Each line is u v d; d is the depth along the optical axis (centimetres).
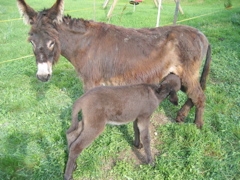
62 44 208
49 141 225
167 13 663
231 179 192
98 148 216
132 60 210
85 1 832
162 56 212
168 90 199
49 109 274
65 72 355
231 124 246
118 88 185
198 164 201
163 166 197
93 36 208
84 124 179
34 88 316
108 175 196
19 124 249
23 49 436
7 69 362
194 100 232
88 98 177
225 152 216
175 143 223
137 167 203
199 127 241
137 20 589
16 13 654
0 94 302
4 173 193
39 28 192
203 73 241
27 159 207
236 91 305
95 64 210
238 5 745
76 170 198
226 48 427
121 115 187
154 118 260
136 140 219
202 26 552
